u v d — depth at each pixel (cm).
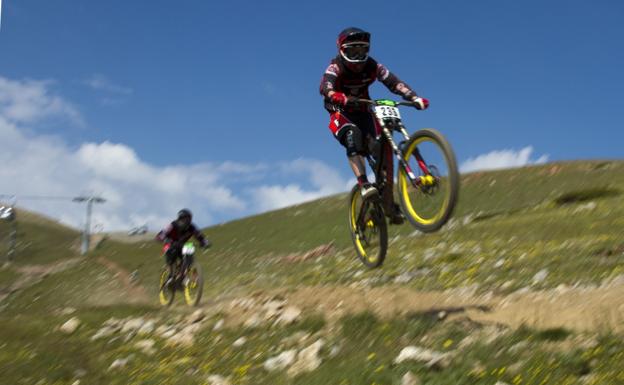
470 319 902
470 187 5944
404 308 1060
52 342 1103
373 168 838
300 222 6241
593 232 2181
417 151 766
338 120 862
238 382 769
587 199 3509
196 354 956
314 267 2798
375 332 887
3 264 7981
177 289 1802
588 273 1263
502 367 640
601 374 592
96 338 1143
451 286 1401
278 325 1047
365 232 941
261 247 5300
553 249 1773
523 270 1456
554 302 937
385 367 689
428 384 628
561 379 598
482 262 1727
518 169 6328
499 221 3192
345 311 1077
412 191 773
